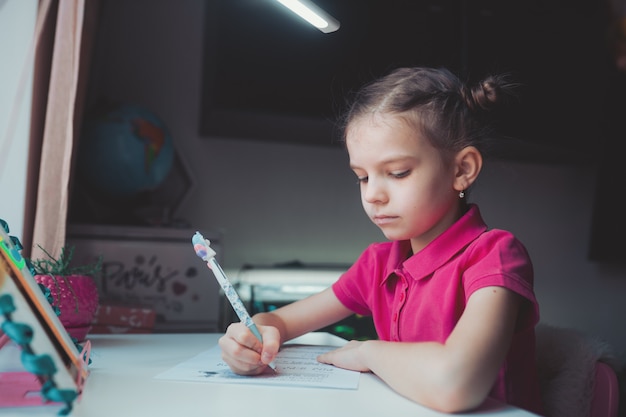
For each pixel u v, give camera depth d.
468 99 0.74
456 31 2.35
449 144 0.70
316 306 0.88
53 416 0.44
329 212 2.41
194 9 2.29
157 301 1.70
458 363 0.52
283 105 2.22
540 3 2.44
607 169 2.62
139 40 2.23
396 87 0.71
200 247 0.66
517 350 0.71
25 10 1.09
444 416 0.49
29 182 1.10
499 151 0.82
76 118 1.41
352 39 2.27
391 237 0.71
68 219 1.64
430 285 0.73
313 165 2.40
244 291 2.02
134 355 0.75
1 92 1.08
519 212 2.63
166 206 2.17
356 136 0.71
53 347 0.44
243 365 0.61
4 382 0.53
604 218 2.65
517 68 2.39
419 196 0.68
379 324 0.83
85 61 1.45
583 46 2.52
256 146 2.34
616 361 0.75
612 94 2.57
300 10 0.87
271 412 0.48
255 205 2.32
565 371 0.75
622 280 2.74
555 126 2.47
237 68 2.17
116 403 0.49
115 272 1.67
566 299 2.68
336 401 0.52
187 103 2.27
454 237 0.74
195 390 0.55
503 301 0.59
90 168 1.79
